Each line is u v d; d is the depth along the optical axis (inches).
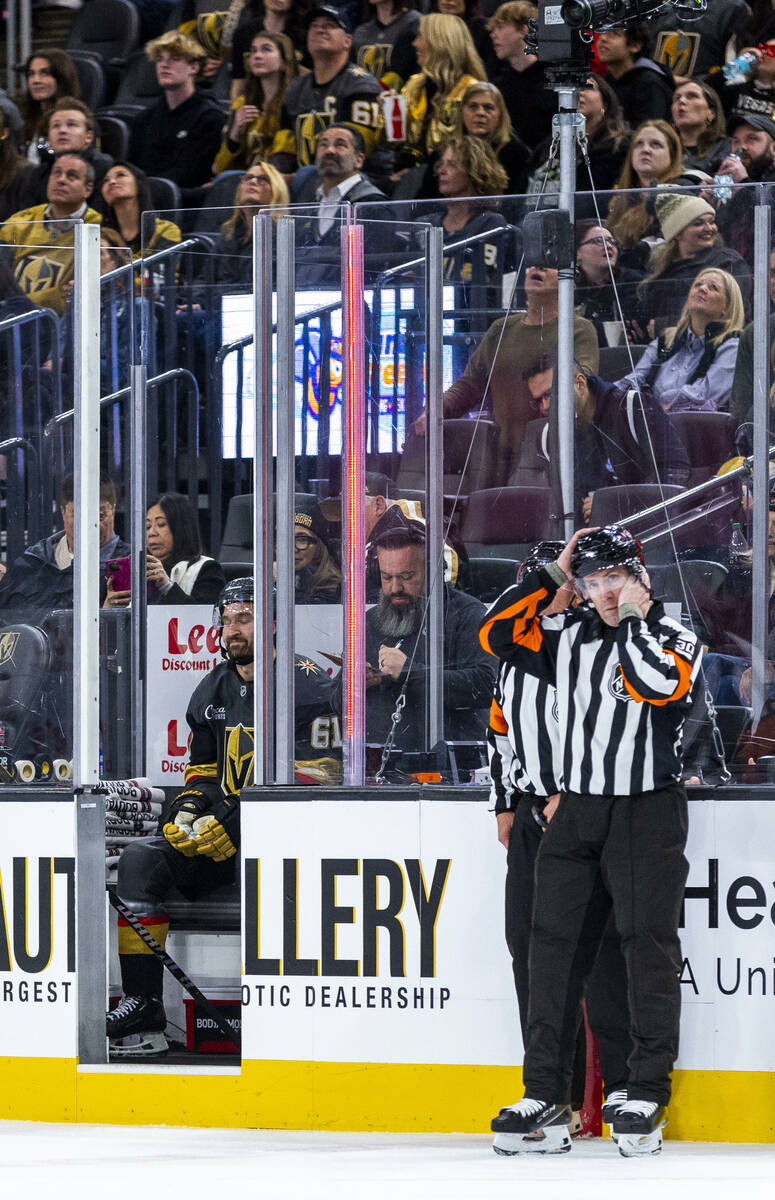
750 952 565.6
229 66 1227.2
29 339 668.1
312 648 627.8
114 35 1325.0
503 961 586.9
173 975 673.6
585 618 558.6
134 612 714.8
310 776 621.3
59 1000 633.6
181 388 714.2
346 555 621.0
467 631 616.7
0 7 1375.5
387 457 623.2
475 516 616.7
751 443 589.3
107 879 684.1
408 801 597.9
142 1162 534.6
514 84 1047.6
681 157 921.5
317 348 628.4
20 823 641.6
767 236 585.3
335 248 627.5
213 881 688.4
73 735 648.4
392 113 1068.5
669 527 598.9
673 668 538.0
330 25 1080.2
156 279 714.2
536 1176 502.6
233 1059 660.7
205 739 698.8
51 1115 630.5
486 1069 587.2
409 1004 595.5
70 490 658.8
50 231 668.7
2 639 664.4
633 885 546.0
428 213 618.5
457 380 617.3
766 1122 562.3
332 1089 601.0
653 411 598.5
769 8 1067.3
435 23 1044.5
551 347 606.9
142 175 1070.4
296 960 606.2
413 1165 524.7
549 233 601.9
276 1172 514.0
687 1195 467.5
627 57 1015.0
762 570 588.4
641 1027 545.0
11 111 1141.7
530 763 567.5
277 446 629.6
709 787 571.2
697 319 592.7
